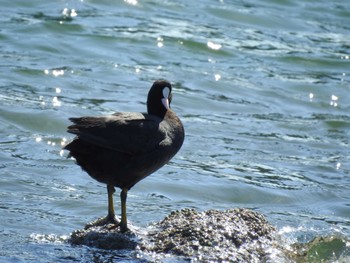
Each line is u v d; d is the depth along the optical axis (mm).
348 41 24141
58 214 12109
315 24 25328
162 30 23188
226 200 13742
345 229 12320
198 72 20766
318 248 10852
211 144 16453
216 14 25078
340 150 16875
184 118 17844
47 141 15617
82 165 10047
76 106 17578
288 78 21125
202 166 15125
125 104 18094
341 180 15078
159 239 10164
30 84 18656
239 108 18906
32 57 20344
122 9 24641
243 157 15898
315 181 14906
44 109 17031
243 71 21250
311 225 12414
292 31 24625
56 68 19781
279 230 11891
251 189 14148
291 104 19609
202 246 9930
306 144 17062
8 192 12844
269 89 20250
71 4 24297
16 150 14945
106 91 18781
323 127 18234
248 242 10148
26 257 9945
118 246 10117
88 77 19516
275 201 13836
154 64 21062
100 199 12914
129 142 10047
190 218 10531
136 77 19875
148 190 13734
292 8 26438
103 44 21734
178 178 14352
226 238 10086
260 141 16953
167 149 10477
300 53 22859
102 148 9984
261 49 22922
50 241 10664
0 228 11188
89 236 10328
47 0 24219
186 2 25844
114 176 10234
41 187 13219
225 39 23156
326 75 21703
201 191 13914
